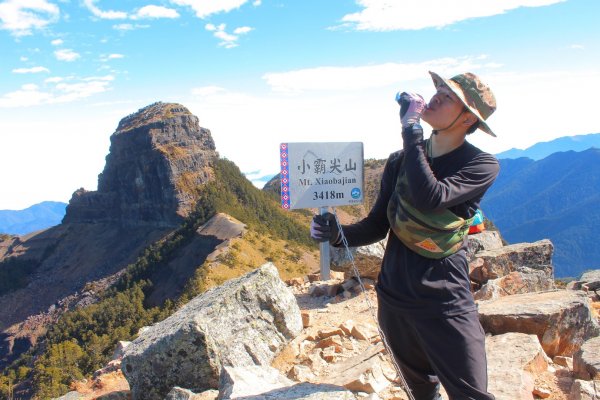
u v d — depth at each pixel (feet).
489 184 9.31
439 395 11.51
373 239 11.34
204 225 572.51
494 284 26.84
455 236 9.41
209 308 22.00
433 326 9.46
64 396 25.90
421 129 8.97
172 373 21.07
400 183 9.65
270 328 23.38
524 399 14.58
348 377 17.44
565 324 19.63
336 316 27.32
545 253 31.60
